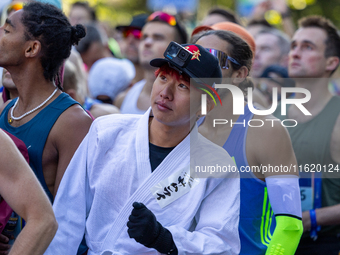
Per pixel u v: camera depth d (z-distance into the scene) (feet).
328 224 19.62
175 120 13.19
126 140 14.30
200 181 13.65
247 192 16.14
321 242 20.08
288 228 15.11
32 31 15.83
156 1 53.72
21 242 10.75
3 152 11.14
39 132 15.87
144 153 13.82
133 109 28.07
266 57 34.63
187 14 54.13
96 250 14.01
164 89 13.00
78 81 23.18
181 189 13.52
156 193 13.44
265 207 16.37
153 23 26.68
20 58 15.97
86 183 14.55
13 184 11.07
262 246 16.16
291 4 89.97
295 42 22.65
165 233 12.30
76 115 16.30
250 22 39.47
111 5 98.78
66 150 15.93
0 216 13.12
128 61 36.35
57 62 16.60
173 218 13.43
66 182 14.60
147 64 26.68
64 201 14.48
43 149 15.89
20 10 16.26
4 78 19.15
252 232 16.05
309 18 23.06
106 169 13.96
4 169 11.10
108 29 51.13
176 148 13.78
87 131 16.31
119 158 13.96
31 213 10.94
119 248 13.51
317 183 20.10
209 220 13.46
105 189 13.79
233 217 13.56
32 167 16.08
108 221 13.93
